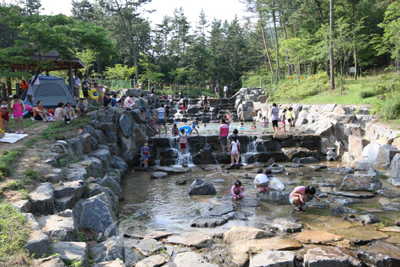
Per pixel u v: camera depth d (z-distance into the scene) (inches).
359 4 1353.3
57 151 356.5
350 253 217.0
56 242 181.3
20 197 222.5
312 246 234.5
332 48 1024.2
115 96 1100.5
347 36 1032.8
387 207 319.3
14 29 575.8
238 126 901.2
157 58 2817.4
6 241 160.2
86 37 626.2
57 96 661.9
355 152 577.3
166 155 616.4
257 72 2508.6
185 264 205.8
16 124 417.7
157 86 1825.8
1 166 260.7
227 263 213.0
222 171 526.3
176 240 250.7
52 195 241.1
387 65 1390.3
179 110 1178.6
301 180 441.1
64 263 159.6
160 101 1278.3
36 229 181.2
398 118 580.1
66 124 510.3
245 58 2994.6
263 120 848.9
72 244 180.9
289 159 598.5
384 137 523.2
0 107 412.8
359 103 761.6
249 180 456.8
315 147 633.6
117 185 374.9
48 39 551.8
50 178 279.1
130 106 664.4
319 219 293.9
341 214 305.9
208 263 207.2
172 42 2842.0
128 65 2449.6
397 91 701.3
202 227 281.7
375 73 1250.6
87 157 430.3
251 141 638.5
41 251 163.9
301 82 1201.4
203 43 2687.0
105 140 548.7
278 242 240.2
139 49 2576.3
